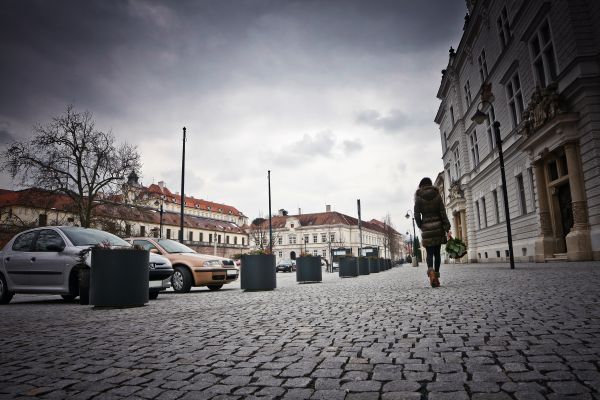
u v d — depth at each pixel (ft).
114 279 22.40
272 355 9.89
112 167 111.75
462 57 92.17
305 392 7.10
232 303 23.03
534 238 58.85
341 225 327.26
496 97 71.72
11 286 28.73
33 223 105.70
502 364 8.20
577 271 30.17
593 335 10.21
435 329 12.07
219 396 7.07
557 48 46.65
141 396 7.22
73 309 22.62
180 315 18.16
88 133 110.22
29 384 8.13
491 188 78.02
